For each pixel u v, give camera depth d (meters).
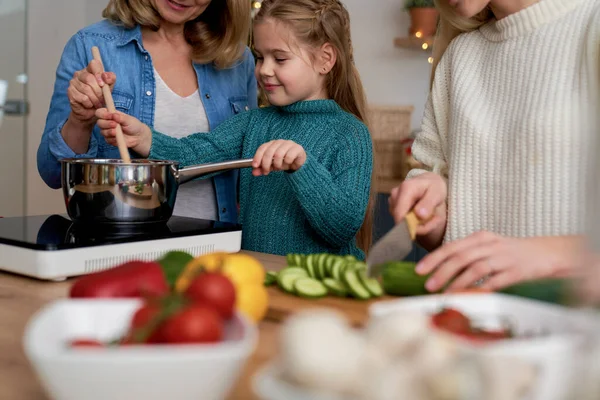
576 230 1.16
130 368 0.51
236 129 1.79
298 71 1.67
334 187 1.54
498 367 0.47
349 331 0.50
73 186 1.24
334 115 1.71
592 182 0.47
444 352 0.47
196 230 1.29
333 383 0.47
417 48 3.62
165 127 1.77
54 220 1.37
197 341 0.56
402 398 0.44
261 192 1.71
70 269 1.12
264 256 1.38
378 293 0.99
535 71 1.22
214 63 1.83
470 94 1.33
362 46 3.65
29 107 3.35
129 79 1.73
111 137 1.48
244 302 0.83
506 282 0.92
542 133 1.19
